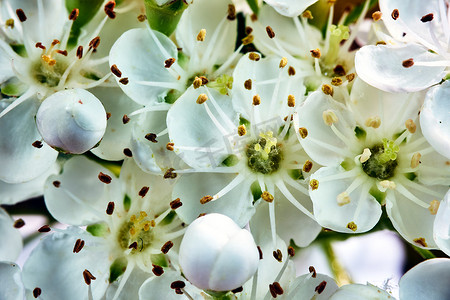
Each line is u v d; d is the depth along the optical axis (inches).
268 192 3.3
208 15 3.5
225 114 3.3
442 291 3.2
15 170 3.4
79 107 3.2
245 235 3.1
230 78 3.4
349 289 3.2
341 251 3.6
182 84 3.4
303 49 3.5
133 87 3.3
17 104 3.4
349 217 3.3
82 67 3.4
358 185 3.3
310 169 3.3
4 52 3.4
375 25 3.4
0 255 3.4
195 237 3.1
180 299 3.3
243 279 3.1
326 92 3.3
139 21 3.4
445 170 3.3
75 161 3.4
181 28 3.4
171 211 3.4
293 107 3.3
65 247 3.3
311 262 3.6
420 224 3.3
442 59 3.3
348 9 3.7
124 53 3.3
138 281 3.4
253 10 3.5
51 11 3.4
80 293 3.3
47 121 3.2
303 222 3.4
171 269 3.3
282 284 3.3
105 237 3.4
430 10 3.4
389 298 3.2
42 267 3.3
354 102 3.4
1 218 3.4
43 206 3.5
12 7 3.4
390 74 3.3
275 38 3.4
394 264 3.6
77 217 3.4
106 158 3.4
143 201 3.4
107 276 3.4
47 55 3.4
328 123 3.3
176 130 3.3
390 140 3.4
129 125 3.3
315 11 3.6
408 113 3.4
